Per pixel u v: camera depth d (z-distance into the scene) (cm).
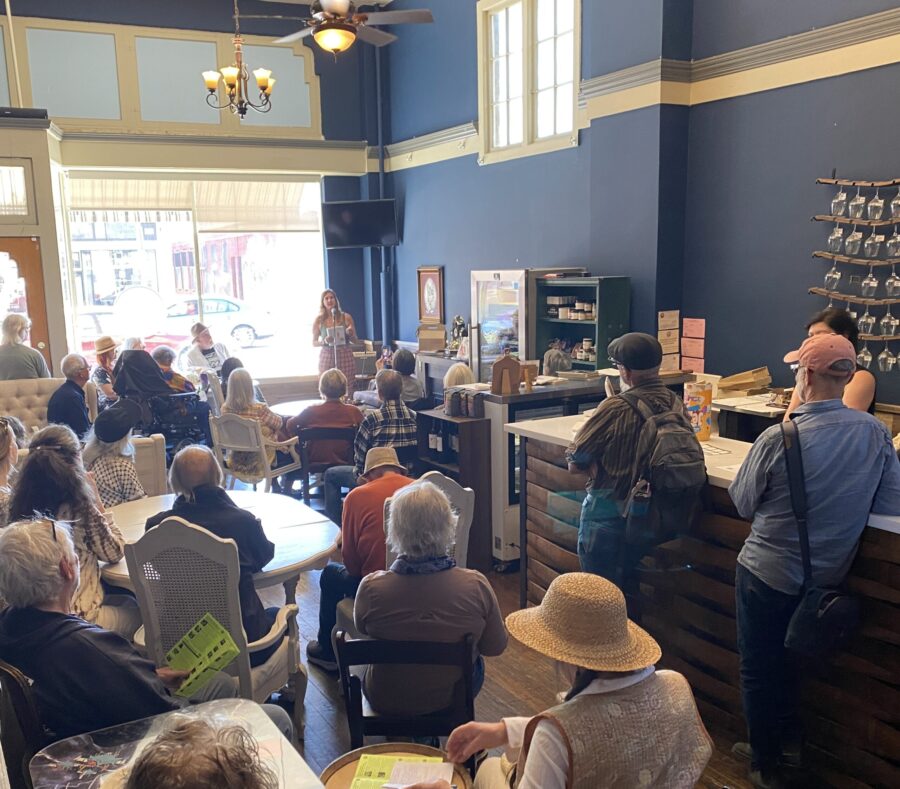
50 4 725
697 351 509
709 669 280
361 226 858
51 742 168
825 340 219
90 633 171
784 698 241
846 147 411
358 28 456
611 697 132
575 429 346
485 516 427
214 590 228
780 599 226
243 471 514
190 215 864
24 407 545
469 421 417
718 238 488
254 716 168
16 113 599
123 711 168
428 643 187
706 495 269
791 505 220
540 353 583
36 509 250
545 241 642
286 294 963
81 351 898
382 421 439
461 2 720
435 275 805
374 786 163
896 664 216
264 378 863
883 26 387
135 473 345
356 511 279
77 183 805
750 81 457
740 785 247
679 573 286
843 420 216
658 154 492
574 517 334
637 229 515
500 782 170
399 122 859
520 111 667
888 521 211
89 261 878
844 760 232
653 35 486
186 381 652
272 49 823
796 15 430
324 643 325
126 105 765
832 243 416
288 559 278
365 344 884
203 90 797
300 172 852
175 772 98
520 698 302
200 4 783
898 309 400
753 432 412
